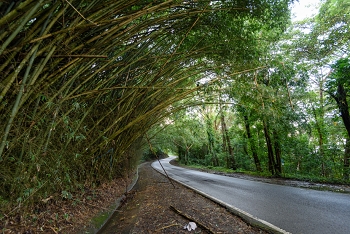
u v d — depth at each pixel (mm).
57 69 2656
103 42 2914
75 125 3180
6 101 1971
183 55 5000
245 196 4992
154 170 14906
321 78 9047
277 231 2695
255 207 3941
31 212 2504
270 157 9883
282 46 7793
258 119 10156
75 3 2531
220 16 4215
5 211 2193
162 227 2816
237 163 14180
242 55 4875
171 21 4207
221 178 9156
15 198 2293
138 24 3396
